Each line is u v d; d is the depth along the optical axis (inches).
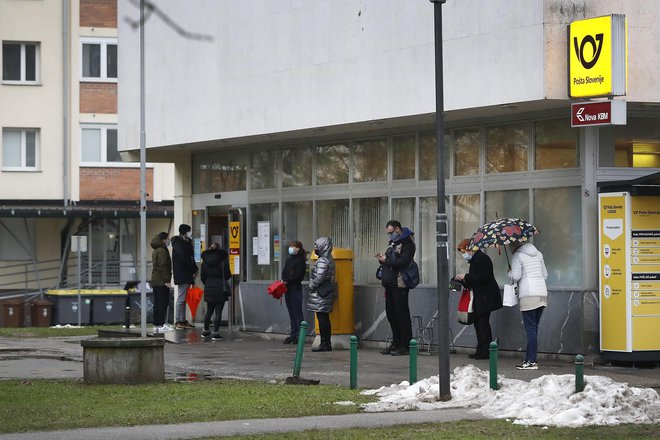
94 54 2262.6
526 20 896.3
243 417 652.7
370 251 1143.0
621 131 936.3
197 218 1421.0
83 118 2252.7
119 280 2231.8
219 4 1237.1
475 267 965.2
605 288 905.5
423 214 1088.2
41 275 2231.8
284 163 1256.8
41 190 2236.7
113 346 812.6
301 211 1234.0
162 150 1390.3
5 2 2237.9
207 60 1254.3
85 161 2247.8
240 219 1318.9
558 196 959.0
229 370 934.4
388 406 689.0
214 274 1240.8
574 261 946.1
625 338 893.8
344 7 1068.5
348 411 675.4
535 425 625.0
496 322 999.0
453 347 1043.9
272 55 1160.2
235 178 1339.8
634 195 895.1
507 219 903.1
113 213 2129.7
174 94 1307.8
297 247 1154.7
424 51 986.1
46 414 661.3
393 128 1107.9
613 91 866.8
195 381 843.4
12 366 972.6
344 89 1069.8
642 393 671.1
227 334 1284.4
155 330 1336.1
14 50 2242.9
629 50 903.1
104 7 2268.7
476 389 720.3
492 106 927.7
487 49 927.7
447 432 597.9
